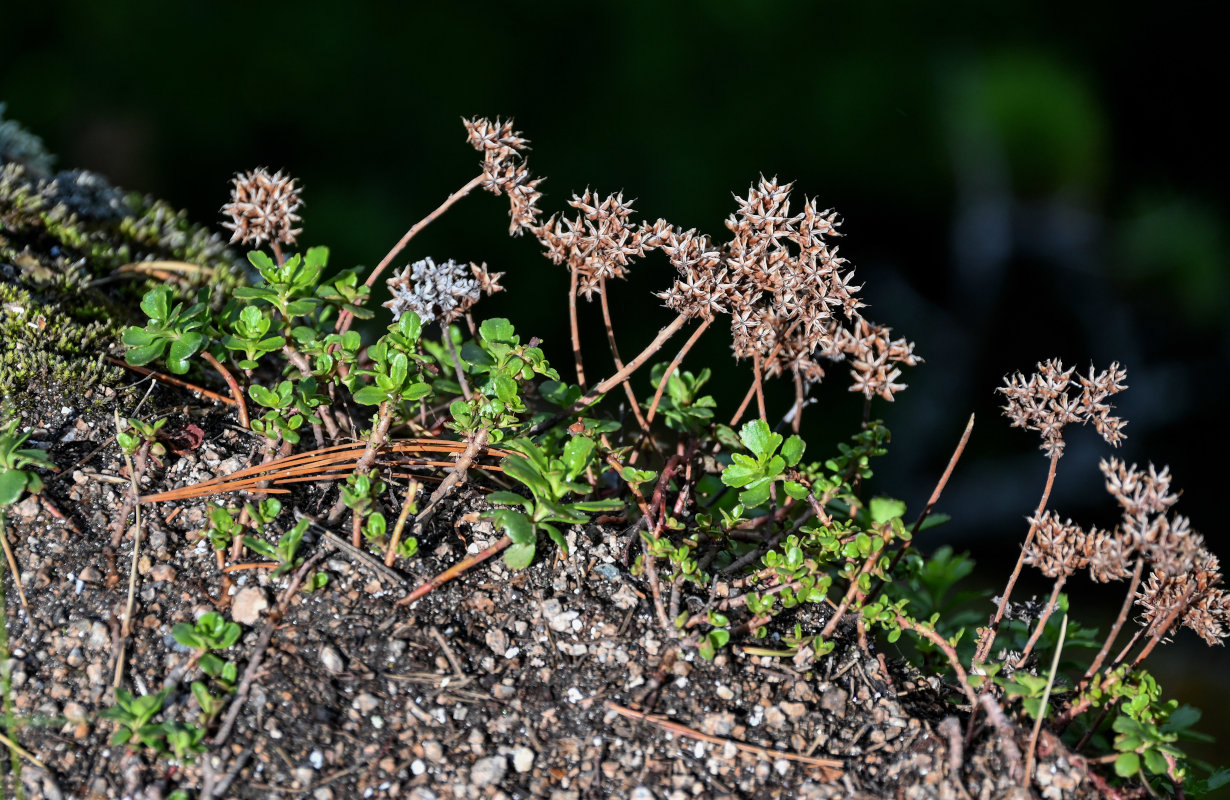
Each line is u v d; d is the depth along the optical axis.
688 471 2.45
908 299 9.05
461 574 2.22
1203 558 2.12
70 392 2.46
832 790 1.99
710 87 9.19
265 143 8.96
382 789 1.93
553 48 9.34
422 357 2.32
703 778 2.00
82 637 2.08
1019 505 7.83
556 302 8.59
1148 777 2.23
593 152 9.13
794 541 2.22
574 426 2.40
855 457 2.53
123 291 2.97
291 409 2.42
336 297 2.48
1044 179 8.80
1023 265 8.91
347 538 2.24
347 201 8.75
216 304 3.03
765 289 2.28
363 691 2.04
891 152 9.03
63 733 1.98
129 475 2.32
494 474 2.51
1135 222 8.77
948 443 8.38
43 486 2.27
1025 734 2.06
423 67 9.11
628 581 2.27
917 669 2.29
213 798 1.90
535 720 2.04
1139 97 9.17
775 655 2.18
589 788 1.97
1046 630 2.49
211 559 2.20
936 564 2.82
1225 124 8.84
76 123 8.55
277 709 2.00
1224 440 7.96
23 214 2.97
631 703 2.08
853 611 2.29
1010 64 8.90
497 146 2.33
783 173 9.09
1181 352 8.43
